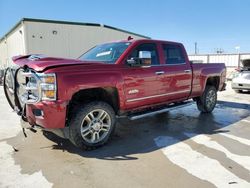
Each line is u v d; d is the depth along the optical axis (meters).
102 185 2.70
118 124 5.22
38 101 3.19
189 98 5.64
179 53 5.25
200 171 3.02
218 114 6.26
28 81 3.40
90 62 3.66
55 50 14.71
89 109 3.58
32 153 3.56
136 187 2.66
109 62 4.00
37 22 13.89
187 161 3.31
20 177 2.86
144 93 4.32
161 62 4.73
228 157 3.44
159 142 4.07
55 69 3.19
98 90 3.82
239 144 3.97
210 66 6.18
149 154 3.55
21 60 3.76
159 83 4.59
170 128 4.93
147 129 4.86
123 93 3.95
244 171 3.01
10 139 4.14
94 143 3.71
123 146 3.88
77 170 3.05
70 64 3.37
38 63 3.29
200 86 5.82
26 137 4.20
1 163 3.22
